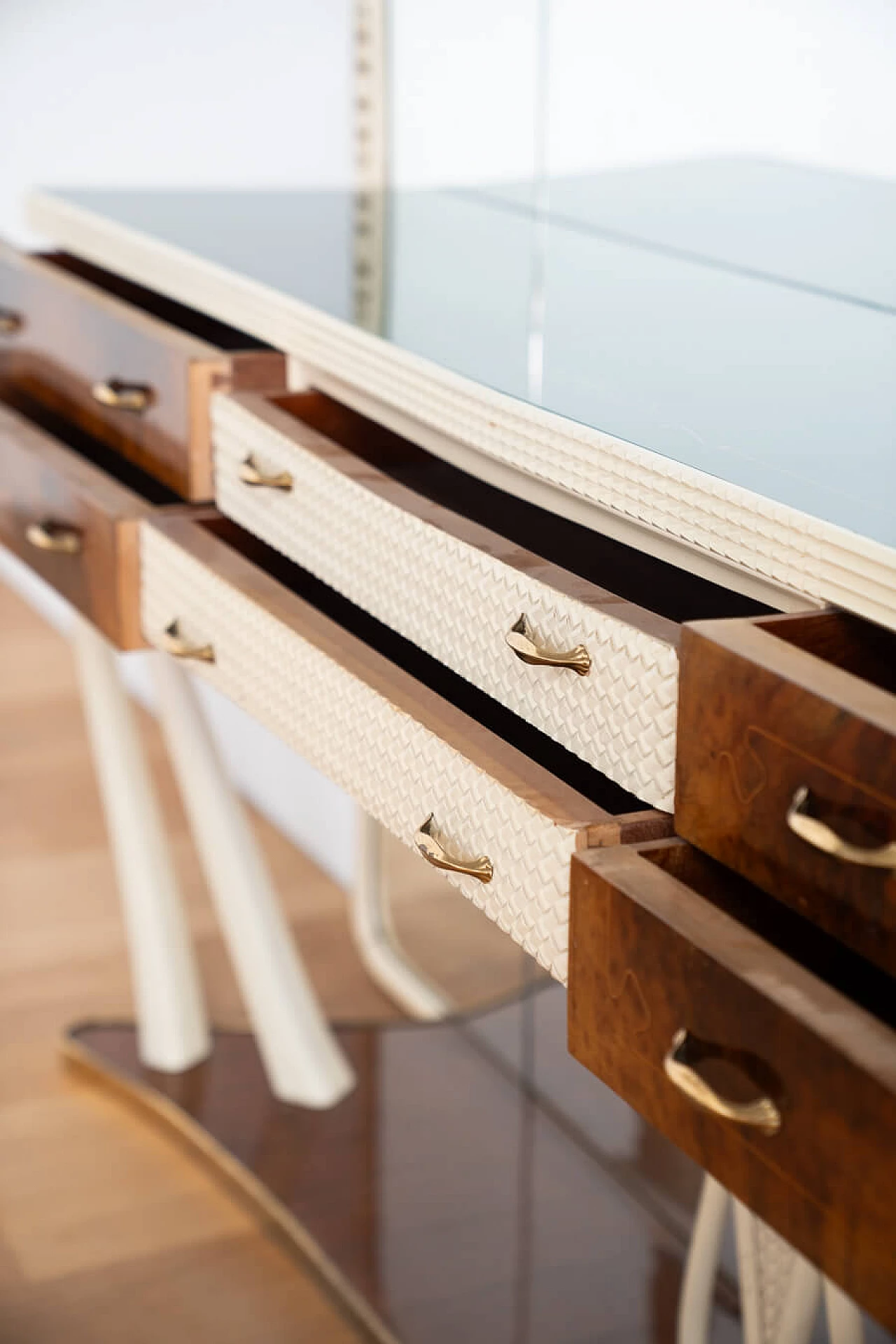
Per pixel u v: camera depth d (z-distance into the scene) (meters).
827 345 0.91
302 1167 1.43
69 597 1.21
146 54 2.25
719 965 0.56
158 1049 1.58
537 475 0.81
